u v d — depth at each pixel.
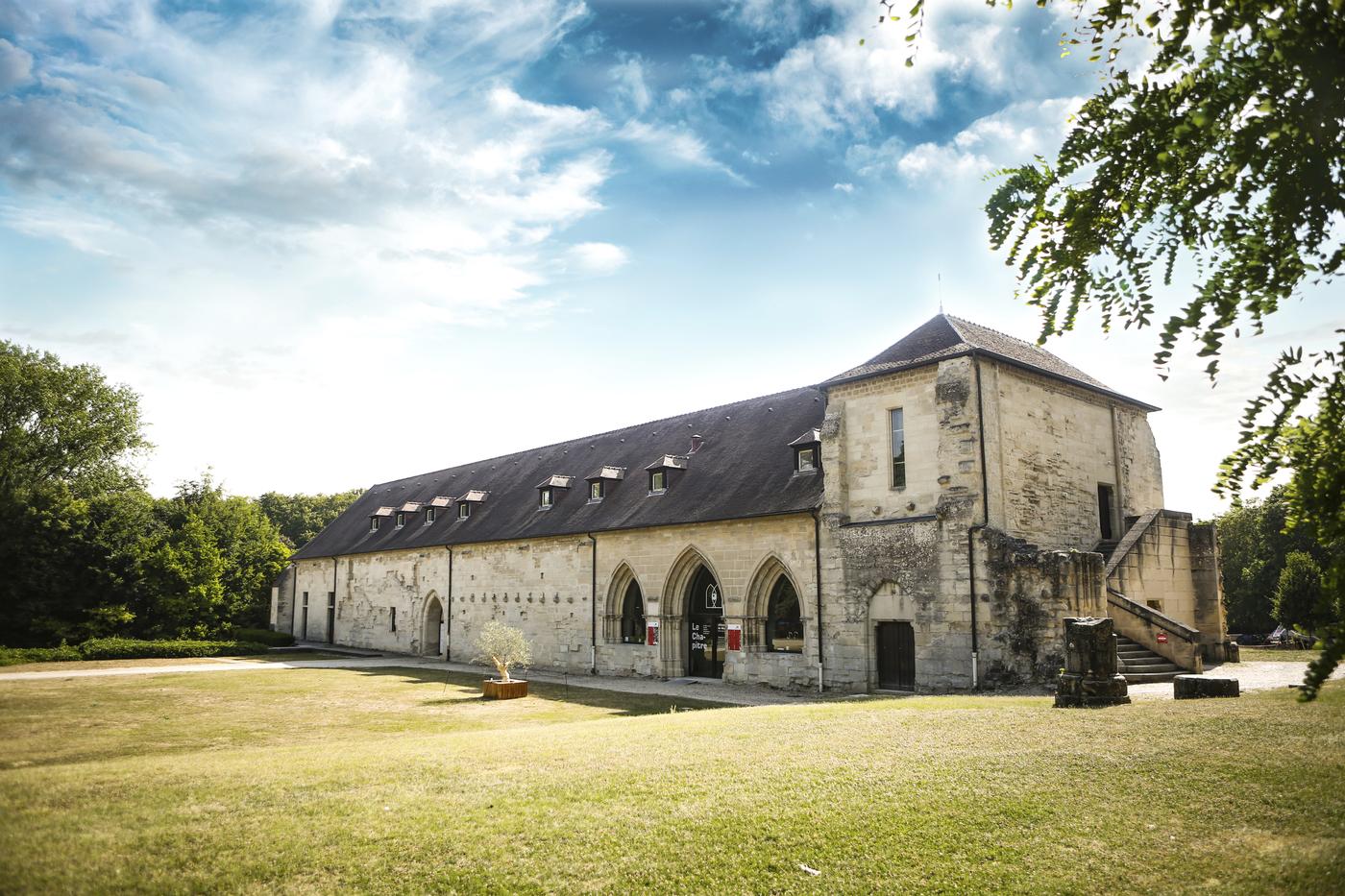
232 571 53.16
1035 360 25.20
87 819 7.88
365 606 47.03
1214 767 8.75
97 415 50.41
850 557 23.27
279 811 8.32
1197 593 25.70
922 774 9.23
